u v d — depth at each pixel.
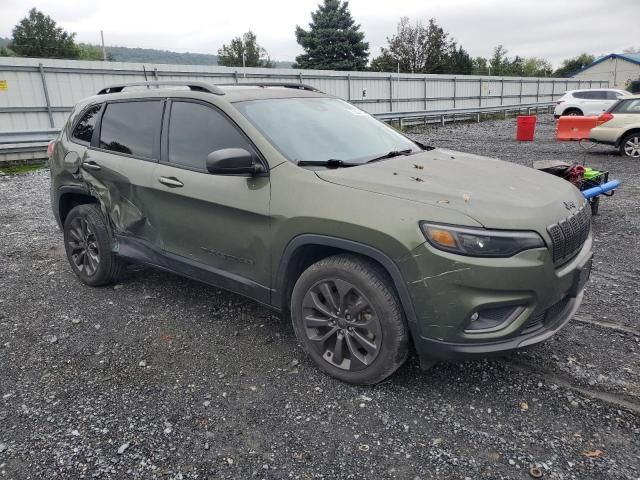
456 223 2.72
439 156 3.91
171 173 3.88
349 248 2.96
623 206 7.71
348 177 3.16
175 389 3.21
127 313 4.32
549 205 3.00
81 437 2.77
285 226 3.20
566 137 16.47
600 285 4.71
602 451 2.60
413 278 2.77
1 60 14.56
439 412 2.94
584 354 3.52
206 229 3.69
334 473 2.50
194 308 4.40
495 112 29.34
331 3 46.84
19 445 2.71
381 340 2.98
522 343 2.83
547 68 87.19
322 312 3.22
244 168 3.27
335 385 3.22
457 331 2.77
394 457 2.59
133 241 4.35
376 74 25.88
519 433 2.75
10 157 13.00
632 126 12.73
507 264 2.68
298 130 3.71
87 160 4.60
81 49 57.03
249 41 57.72
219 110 3.72
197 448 2.68
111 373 3.41
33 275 5.27
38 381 3.33
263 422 2.88
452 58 57.28
